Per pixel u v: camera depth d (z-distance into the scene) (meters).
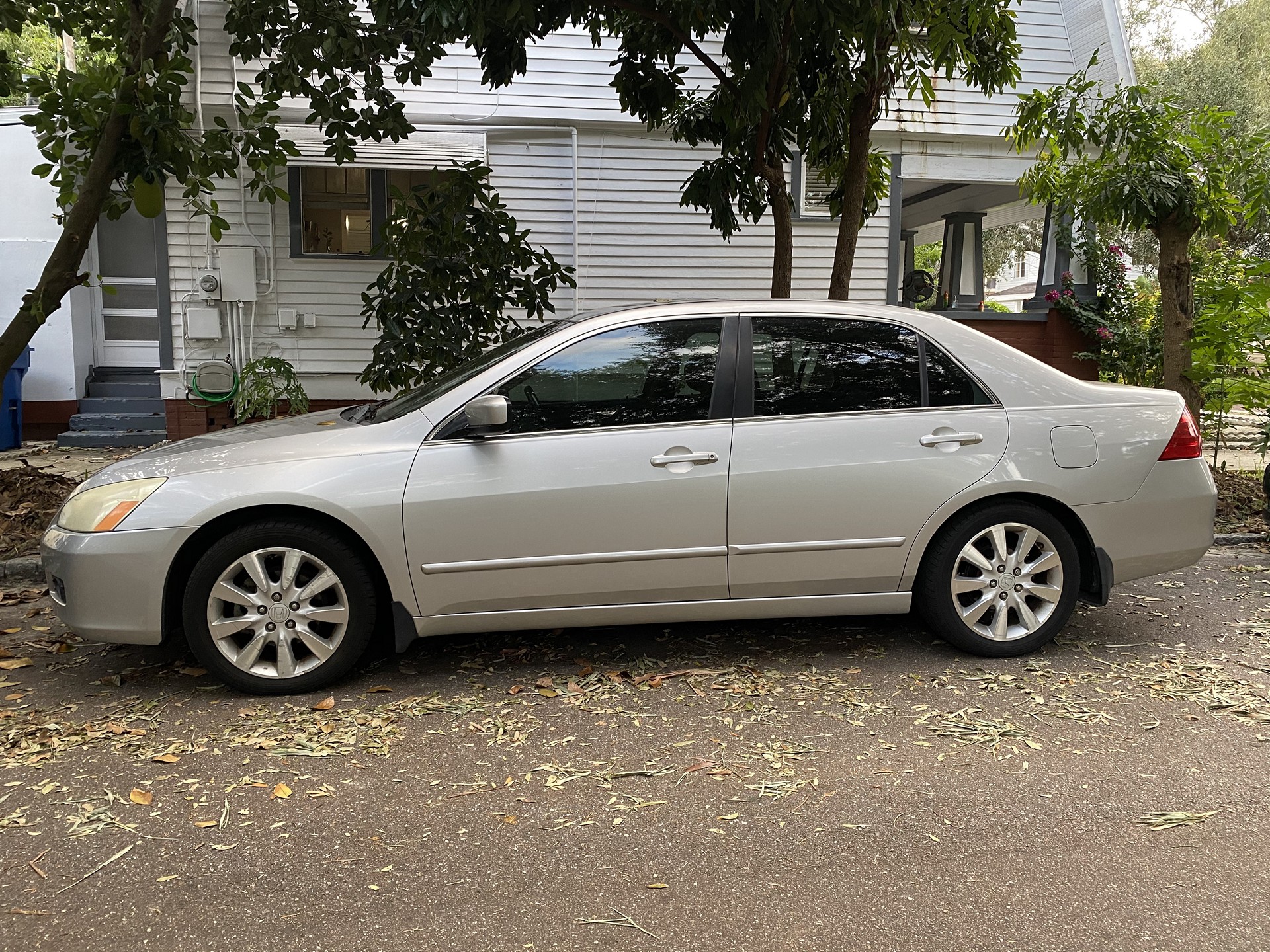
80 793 3.15
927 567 4.34
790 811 3.05
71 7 7.17
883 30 5.82
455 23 5.22
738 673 4.27
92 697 3.99
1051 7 11.35
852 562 4.21
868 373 4.29
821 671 4.29
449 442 4.00
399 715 3.80
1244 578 6.00
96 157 6.39
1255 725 3.71
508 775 3.29
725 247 11.20
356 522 3.87
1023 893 2.59
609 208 10.96
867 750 3.49
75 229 6.46
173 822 2.96
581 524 4.02
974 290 16.38
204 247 10.38
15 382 10.70
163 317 10.44
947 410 4.29
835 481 4.14
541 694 4.02
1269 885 2.62
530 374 4.11
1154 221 8.28
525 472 3.99
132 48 6.56
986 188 14.09
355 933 2.41
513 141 10.72
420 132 10.15
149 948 2.34
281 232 10.52
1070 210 9.02
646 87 7.27
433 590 4.00
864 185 7.21
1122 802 3.10
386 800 3.11
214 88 9.91
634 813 3.03
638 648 4.61
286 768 3.34
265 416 10.30
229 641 3.96
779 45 5.77
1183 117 8.10
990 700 3.95
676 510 4.06
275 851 2.80
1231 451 11.61
